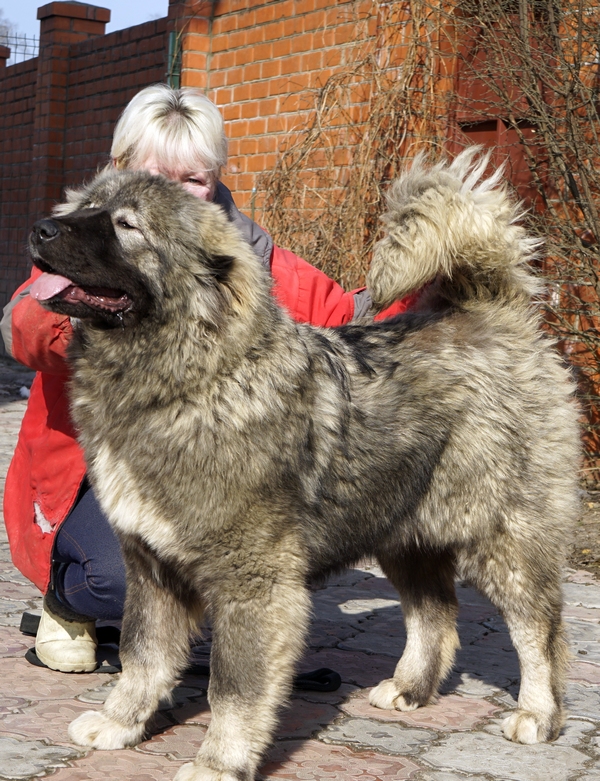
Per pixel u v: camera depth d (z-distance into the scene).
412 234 3.53
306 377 3.13
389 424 3.34
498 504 3.46
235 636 2.91
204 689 3.70
